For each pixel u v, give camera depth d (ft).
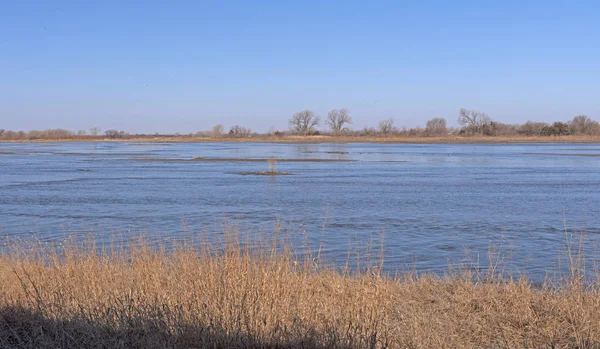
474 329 26.35
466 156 285.02
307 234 66.59
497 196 111.14
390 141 554.46
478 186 133.18
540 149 372.58
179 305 25.84
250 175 168.55
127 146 478.18
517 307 28.37
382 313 26.96
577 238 64.64
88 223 76.59
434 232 69.21
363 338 23.35
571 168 197.98
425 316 27.50
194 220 79.25
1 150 380.99
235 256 30.14
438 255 55.16
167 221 78.43
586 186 132.87
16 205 96.68
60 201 102.58
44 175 167.84
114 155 306.14
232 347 23.26
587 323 25.41
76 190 123.24
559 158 263.90
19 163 231.71
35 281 30.60
